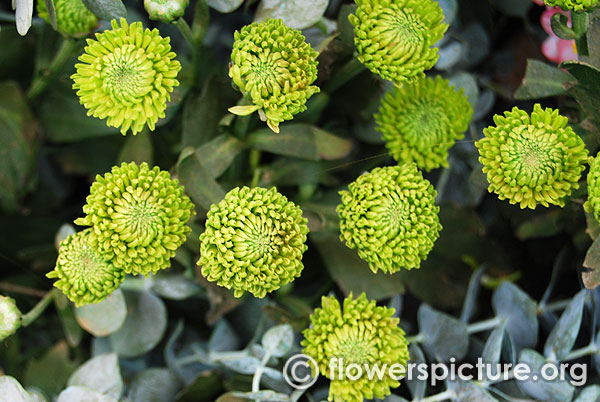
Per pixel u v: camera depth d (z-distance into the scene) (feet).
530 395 1.83
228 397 1.80
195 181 1.75
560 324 1.83
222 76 1.85
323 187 1.91
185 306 1.99
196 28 1.82
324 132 1.86
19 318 1.81
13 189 2.01
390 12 1.68
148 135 1.89
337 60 1.79
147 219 1.65
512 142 1.66
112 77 1.65
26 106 1.98
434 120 1.79
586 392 1.80
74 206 2.10
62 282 1.73
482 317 2.01
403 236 1.69
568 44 1.92
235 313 1.94
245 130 1.81
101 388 1.86
